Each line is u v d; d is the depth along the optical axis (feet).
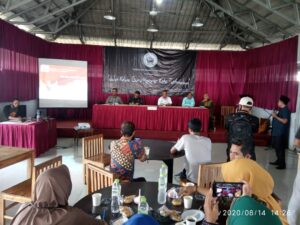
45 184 4.16
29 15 20.63
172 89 28.14
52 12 20.71
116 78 27.76
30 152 9.67
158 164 15.53
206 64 28.04
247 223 2.56
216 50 28.17
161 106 22.38
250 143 9.39
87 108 27.48
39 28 23.59
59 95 24.27
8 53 18.88
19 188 8.43
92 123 22.18
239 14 22.17
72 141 21.03
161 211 5.32
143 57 27.68
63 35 27.14
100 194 5.88
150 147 11.21
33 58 23.17
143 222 2.64
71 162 15.56
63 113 27.30
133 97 25.54
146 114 22.04
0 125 15.40
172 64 27.89
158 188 6.42
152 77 27.94
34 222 4.02
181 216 5.26
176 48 29.07
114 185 5.82
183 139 9.20
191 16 24.77
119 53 27.53
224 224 4.43
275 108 22.39
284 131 15.56
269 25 21.63
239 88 28.19
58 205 4.22
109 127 22.16
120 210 5.33
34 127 15.62
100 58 27.48
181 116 22.11
